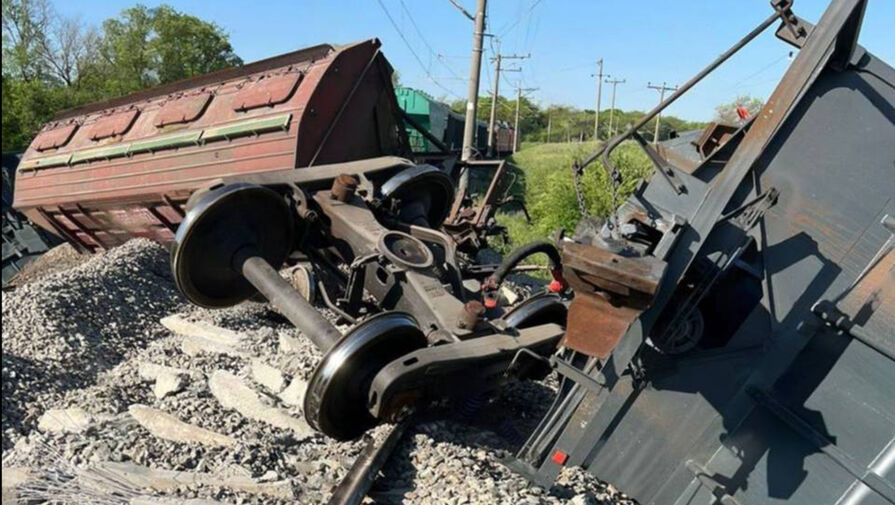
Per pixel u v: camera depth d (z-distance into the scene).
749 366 4.13
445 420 5.75
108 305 10.30
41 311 9.30
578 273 3.76
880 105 3.84
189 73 55.50
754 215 4.11
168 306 11.17
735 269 4.29
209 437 5.66
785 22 4.04
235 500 4.64
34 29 48.78
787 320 4.05
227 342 8.02
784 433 3.98
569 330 4.02
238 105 10.83
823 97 4.00
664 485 4.44
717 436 4.22
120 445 5.55
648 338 4.28
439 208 8.98
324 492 4.80
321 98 10.21
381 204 7.71
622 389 4.43
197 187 10.99
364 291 7.05
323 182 7.39
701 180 4.31
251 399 6.26
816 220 4.02
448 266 6.64
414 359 4.79
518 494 4.43
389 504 4.72
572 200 22.91
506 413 6.53
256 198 6.36
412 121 12.85
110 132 13.10
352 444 5.59
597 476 4.68
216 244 6.25
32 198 14.66
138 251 12.14
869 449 3.65
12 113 37.47
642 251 3.91
